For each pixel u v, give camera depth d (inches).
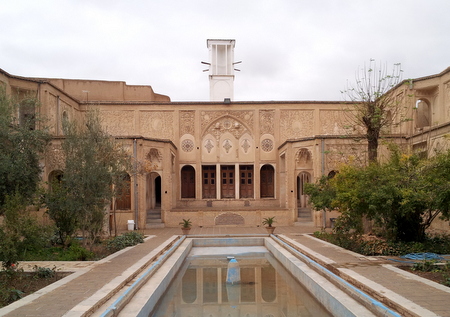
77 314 192.2
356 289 245.6
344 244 443.5
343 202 422.0
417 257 349.7
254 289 335.6
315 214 709.9
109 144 451.5
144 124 878.4
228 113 890.7
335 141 703.1
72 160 398.9
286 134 884.6
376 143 510.6
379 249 400.2
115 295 242.4
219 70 1053.2
